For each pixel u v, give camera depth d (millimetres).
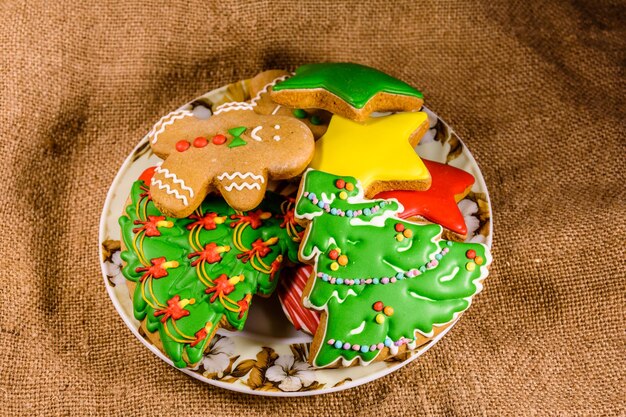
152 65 477
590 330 427
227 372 390
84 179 458
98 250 445
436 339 381
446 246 378
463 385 420
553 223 442
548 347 425
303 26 484
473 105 470
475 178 420
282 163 378
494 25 481
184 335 378
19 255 441
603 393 418
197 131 390
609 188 449
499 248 438
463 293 374
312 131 407
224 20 483
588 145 456
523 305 431
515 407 416
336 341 363
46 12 474
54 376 423
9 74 464
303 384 386
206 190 382
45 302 436
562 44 475
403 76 478
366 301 366
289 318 398
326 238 370
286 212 400
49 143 462
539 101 467
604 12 478
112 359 427
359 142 393
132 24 479
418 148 432
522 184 452
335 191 376
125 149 464
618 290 430
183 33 481
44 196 453
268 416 415
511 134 462
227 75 479
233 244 391
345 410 417
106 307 436
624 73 466
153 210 400
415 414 416
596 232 438
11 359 426
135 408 417
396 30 484
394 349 368
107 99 470
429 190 404
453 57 479
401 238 373
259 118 393
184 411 415
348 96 391
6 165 454
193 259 388
